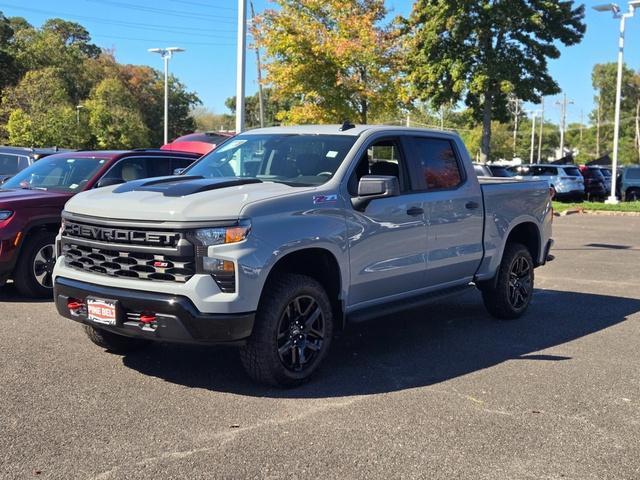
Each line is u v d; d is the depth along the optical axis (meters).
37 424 4.29
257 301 4.70
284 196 5.00
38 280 7.82
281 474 3.68
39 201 7.73
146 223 4.69
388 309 5.84
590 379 5.46
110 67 84.69
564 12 27.33
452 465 3.84
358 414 4.59
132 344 5.89
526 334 6.96
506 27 27.11
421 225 6.14
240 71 12.70
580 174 30.16
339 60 20.52
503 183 7.41
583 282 10.23
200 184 5.16
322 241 5.13
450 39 28.00
